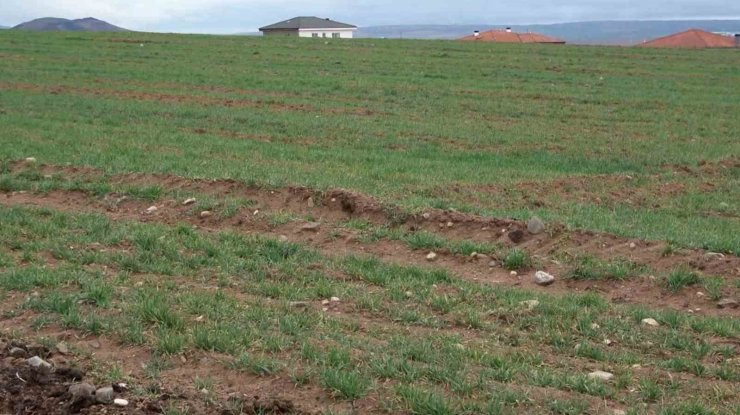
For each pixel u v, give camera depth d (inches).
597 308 309.4
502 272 356.5
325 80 1138.0
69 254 353.7
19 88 981.2
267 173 515.2
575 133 800.9
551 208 474.0
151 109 849.5
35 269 330.3
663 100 1042.7
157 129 725.9
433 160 628.7
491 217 411.8
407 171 564.1
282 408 216.7
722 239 391.9
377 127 788.0
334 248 385.1
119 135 681.6
